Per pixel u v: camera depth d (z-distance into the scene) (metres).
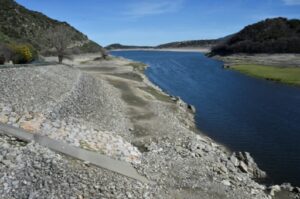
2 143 19.97
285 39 171.12
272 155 33.59
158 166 25.62
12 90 29.86
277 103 57.62
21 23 131.38
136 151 27.28
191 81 84.12
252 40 192.62
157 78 88.62
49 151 21.05
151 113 42.94
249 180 26.39
